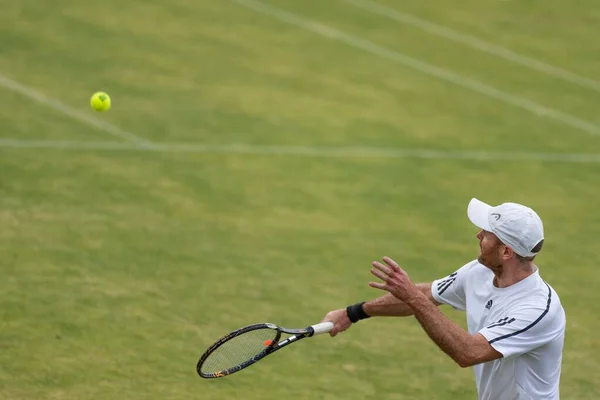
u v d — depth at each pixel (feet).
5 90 166.71
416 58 202.08
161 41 196.65
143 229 125.49
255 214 133.18
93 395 89.35
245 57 193.67
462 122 173.17
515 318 64.49
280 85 182.09
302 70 190.08
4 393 88.38
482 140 166.30
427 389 94.94
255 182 143.33
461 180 150.00
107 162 144.87
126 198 134.10
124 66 182.70
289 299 111.04
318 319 106.83
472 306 69.26
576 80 198.18
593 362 101.30
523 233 64.49
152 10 213.25
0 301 104.42
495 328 64.39
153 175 142.20
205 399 90.43
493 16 231.09
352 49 203.51
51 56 183.11
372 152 157.69
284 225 130.62
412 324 108.47
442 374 97.96
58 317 102.58
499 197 145.07
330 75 189.06
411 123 170.81
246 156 152.15
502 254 65.67
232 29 207.72
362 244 126.82
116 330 101.19
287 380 95.04
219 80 181.47
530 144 166.30
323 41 206.28
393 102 179.32
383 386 94.99
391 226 132.98
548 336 64.85
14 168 139.44
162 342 99.76
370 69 193.88
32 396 88.33
